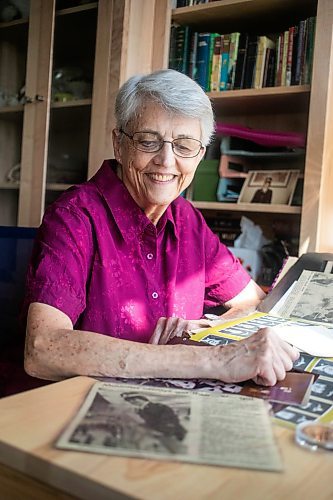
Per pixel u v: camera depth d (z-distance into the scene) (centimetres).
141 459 46
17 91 214
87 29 197
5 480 49
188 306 129
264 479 44
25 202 211
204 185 199
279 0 175
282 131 207
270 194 185
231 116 217
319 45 165
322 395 67
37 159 208
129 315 114
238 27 202
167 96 109
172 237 127
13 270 131
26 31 211
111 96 192
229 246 201
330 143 169
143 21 195
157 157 112
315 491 43
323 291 123
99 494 42
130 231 115
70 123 203
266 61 181
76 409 58
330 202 171
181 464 46
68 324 88
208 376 72
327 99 164
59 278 93
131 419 55
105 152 194
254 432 53
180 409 58
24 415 56
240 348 75
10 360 125
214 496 41
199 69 192
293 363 79
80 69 200
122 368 72
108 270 110
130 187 117
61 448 48
